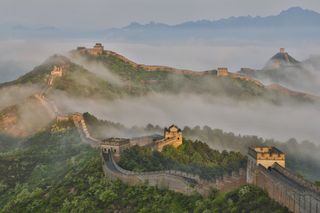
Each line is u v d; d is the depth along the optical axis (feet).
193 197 375.86
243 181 379.35
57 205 453.17
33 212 461.78
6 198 571.28
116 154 517.14
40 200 479.41
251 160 367.25
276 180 319.88
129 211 393.50
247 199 335.88
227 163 549.54
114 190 431.84
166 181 409.08
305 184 306.55
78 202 434.30
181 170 482.69
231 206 334.85
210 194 367.25
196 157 568.82
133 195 412.57
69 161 637.30
